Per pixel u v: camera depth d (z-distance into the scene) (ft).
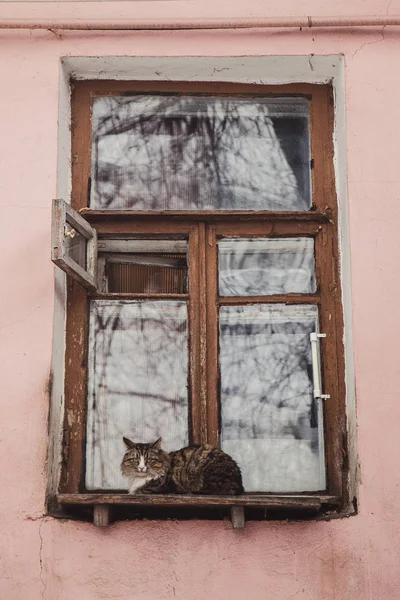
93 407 14.70
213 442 14.53
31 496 13.55
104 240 15.48
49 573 13.25
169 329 15.05
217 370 14.87
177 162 15.85
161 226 15.37
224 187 15.75
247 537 13.47
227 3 15.67
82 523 13.50
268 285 15.25
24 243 14.62
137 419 14.69
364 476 13.64
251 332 15.05
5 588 13.17
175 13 15.61
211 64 15.71
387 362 14.11
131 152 15.87
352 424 14.14
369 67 15.44
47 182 14.89
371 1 15.70
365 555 13.35
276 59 15.57
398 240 14.65
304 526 13.51
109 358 14.90
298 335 15.03
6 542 13.37
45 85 15.33
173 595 13.21
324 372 14.82
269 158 15.90
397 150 15.08
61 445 14.43
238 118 16.06
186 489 14.01
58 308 14.58
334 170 15.72
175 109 16.06
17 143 15.05
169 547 13.42
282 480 14.37
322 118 15.99
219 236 15.40
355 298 14.39
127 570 13.30
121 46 15.52
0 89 15.29
